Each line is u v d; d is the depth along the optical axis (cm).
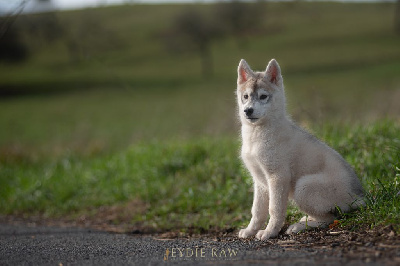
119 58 7519
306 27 8400
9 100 5456
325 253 442
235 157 1001
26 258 498
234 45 7944
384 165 748
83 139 2262
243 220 737
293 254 448
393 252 420
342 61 6228
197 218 786
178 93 5475
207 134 1311
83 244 598
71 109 4703
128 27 8794
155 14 9506
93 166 1283
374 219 531
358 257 414
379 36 7381
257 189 625
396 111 1356
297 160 588
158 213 859
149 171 1086
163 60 7531
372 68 5650
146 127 3105
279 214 581
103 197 1058
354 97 3466
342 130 957
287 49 7319
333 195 580
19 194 1148
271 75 618
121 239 651
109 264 448
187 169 1050
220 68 6994
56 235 712
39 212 1043
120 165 1210
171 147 1170
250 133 611
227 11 8288
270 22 8812
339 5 9588
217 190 903
